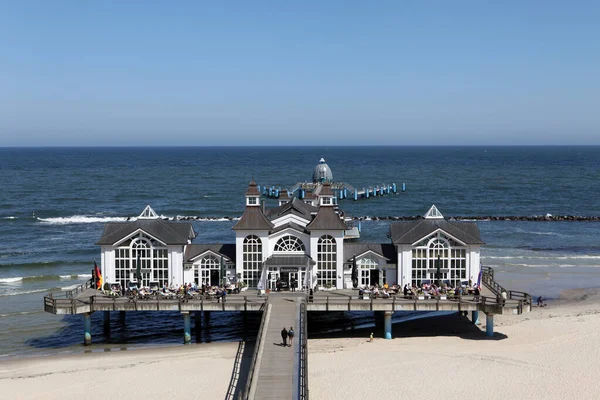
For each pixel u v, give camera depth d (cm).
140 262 7631
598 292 9450
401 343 6781
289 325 6412
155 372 5938
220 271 7719
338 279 7769
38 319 8181
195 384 5622
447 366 5975
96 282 7744
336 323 7881
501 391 5394
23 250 13062
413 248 7662
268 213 9025
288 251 7838
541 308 8456
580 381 5603
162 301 7006
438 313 8275
